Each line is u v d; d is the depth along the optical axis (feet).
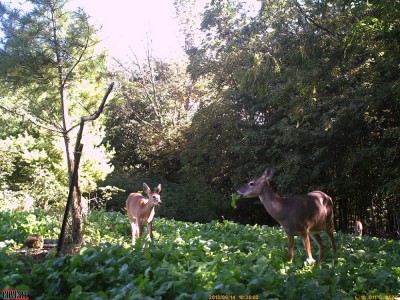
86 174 66.49
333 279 21.75
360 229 54.90
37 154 65.82
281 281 20.27
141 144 102.53
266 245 33.35
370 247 36.19
